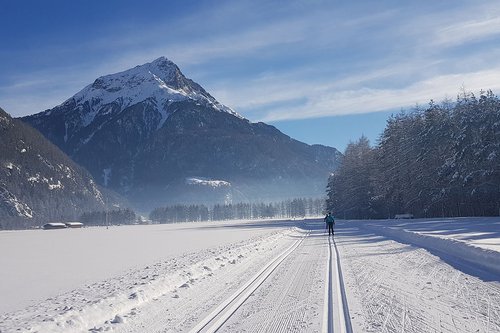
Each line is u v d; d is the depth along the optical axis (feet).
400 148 231.09
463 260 52.75
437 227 118.11
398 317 27.71
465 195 194.29
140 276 49.06
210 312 31.32
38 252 103.09
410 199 226.17
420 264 52.08
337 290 37.81
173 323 28.55
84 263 73.67
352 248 80.28
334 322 27.25
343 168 354.13
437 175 203.82
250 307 32.48
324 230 173.06
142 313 31.37
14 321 29.27
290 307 32.01
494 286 35.94
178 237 166.50
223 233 188.44
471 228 105.50
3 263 75.77
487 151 181.27
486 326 25.04
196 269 52.01
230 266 57.88
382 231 127.95
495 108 185.98
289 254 73.82
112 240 157.99
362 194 312.29
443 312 28.48
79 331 27.30
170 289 41.01
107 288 41.68
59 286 48.57
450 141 199.62
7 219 640.58
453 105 215.31
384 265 53.11
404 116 259.19
